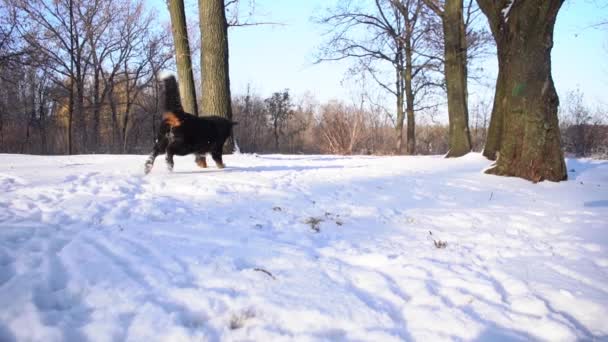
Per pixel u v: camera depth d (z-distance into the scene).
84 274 3.02
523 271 3.65
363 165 10.16
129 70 34.31
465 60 16.47
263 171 8.11
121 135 36.03
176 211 4.86
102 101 32.59
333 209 5.50
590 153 22.58
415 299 3.02
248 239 4.04
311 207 5.51
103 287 2.85
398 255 3.89
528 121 8.60
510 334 2.62
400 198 6.42
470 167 10.10
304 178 7.61
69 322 2.43
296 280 3.17
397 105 27.73
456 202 6.40
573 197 7.11
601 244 4.45
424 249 4.13
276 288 3.00
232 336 2.40
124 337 2.33
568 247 4.37
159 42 33.22
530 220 5.44
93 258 3.32
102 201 5.05
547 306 2.98
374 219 5.19
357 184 7.31
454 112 13.07
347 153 20.75
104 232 3.98
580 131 23.39
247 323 2.55
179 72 12.67
